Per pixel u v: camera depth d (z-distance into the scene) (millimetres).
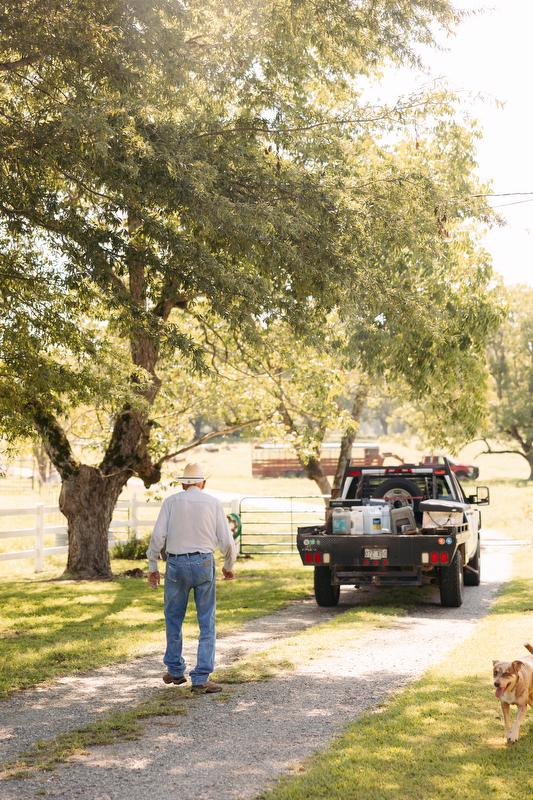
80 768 7270
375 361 24500
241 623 15000
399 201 16047
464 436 31188
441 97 16828
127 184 12656
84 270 13438
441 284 24766
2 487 62750
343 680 10383
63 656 12242
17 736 8344
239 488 70062
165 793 6629
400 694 9516
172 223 15430
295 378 25766
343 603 17625
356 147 17938
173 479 26219
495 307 26406
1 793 6699
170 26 13930
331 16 14969
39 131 12672
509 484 76500
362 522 16578
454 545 15867
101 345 15242
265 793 6523
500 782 6637
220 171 14281
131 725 8523
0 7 12711
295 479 84125
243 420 27094
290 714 8867
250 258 14031
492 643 12273
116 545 27688
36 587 20344
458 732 7980
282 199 14664
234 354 25234
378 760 7188
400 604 16984
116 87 12875
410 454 91688
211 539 10094
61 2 12609
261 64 16078
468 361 26375
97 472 22484
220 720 8695
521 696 7605
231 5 14633
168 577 10102
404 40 15281
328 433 33781
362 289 15383
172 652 10195
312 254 14281
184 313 23750
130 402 15766
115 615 15984
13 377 14961
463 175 24562
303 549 16391
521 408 80375
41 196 13180
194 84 15031
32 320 14125
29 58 13328
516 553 27453
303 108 16984
